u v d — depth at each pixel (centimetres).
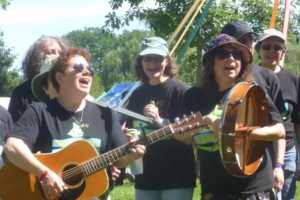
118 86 452
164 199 441
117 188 873
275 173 421
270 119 377
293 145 483
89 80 375
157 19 1344
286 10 673
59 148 374
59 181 365
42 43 452
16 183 375
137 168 416
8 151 370
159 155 436
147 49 444
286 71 489
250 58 381
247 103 366
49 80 385
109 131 382
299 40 1418
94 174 373
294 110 484
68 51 375
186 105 397
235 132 352
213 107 384
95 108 384
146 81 452
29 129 373
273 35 483
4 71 2828
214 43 380
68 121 377
